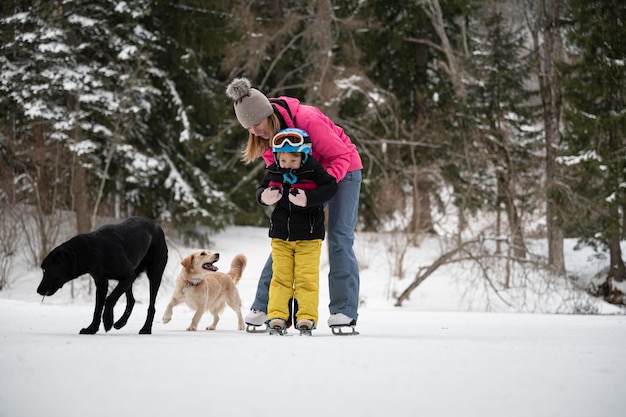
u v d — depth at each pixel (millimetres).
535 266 17828
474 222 25797
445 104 26531
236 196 26031
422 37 27562
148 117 23547
